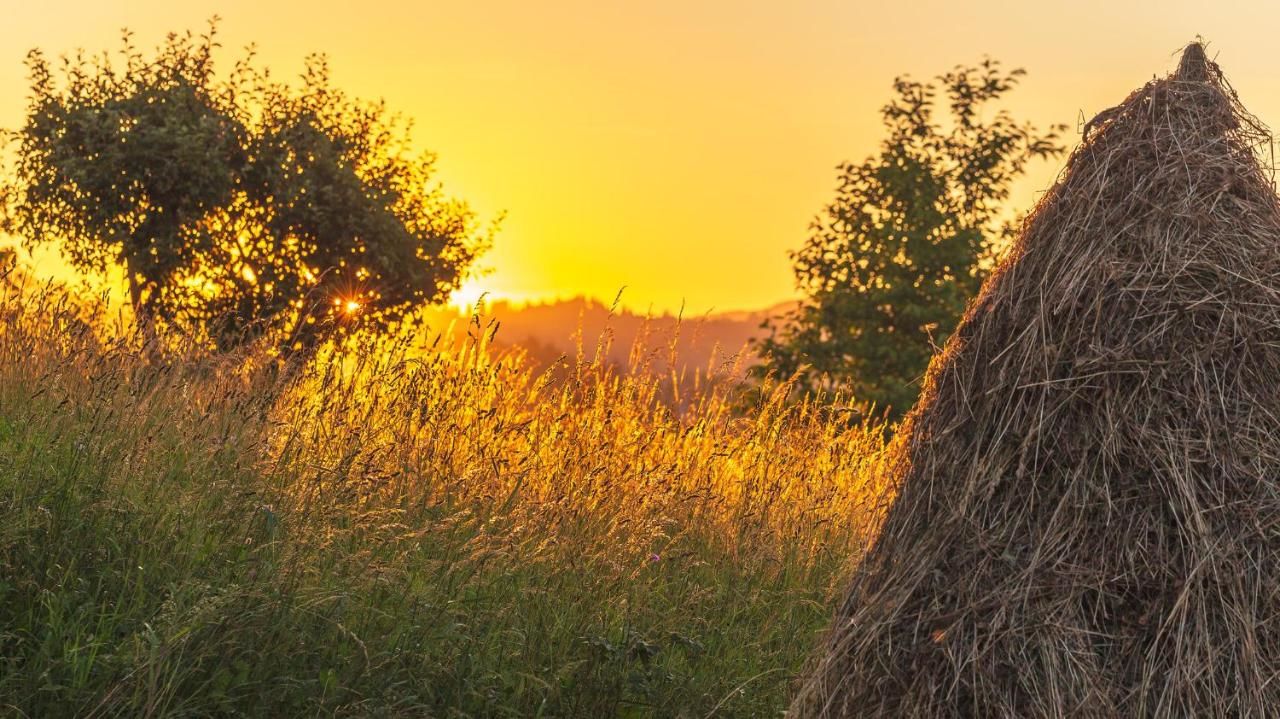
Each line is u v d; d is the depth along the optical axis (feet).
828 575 20.40
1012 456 10.71
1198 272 10.77
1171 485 10.19
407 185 71.10
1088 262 10.96
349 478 17.15
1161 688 9.78
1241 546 10.01
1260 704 9.66
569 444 20.67
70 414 17.35
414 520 17.51
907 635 10.71
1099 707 9.82
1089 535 10.28
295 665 13.75
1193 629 9.86
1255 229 11.03
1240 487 10.14
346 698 13.70
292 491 16.71
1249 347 10.53
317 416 18.90
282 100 66.54
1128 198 11.20
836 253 92.48
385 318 66.18
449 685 14.56
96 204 59.11
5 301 21.34
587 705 15.44
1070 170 11.79
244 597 14.19
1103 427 10.44
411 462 18.89
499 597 16.57
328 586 15.06
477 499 18.40
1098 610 10.11
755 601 19.34
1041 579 10.23
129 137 58.80
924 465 11.34
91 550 14.49
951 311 84.02
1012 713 9.99
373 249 64.08
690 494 20.99
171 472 16.35
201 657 12.92
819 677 11.34
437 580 16.30
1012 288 11.34
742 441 23.99
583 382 22.17
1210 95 11.72
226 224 62.39
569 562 17.63
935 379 11.87
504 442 20.02
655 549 20.01
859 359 88.89
